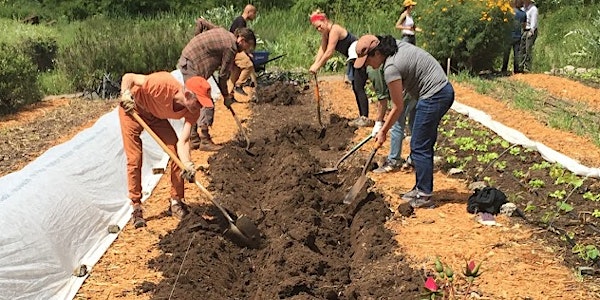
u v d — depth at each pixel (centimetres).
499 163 877
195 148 985
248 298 579
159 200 770
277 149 955
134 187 684
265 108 1309
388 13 2495
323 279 583
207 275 580
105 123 850
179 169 693
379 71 827
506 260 595
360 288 563
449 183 818
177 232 656
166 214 724
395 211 718
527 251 614
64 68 1673
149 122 676
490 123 1081
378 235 650
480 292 537
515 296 531
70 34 2228
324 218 718
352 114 1241
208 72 909
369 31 2292
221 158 900
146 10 2673
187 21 2306
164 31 1847
